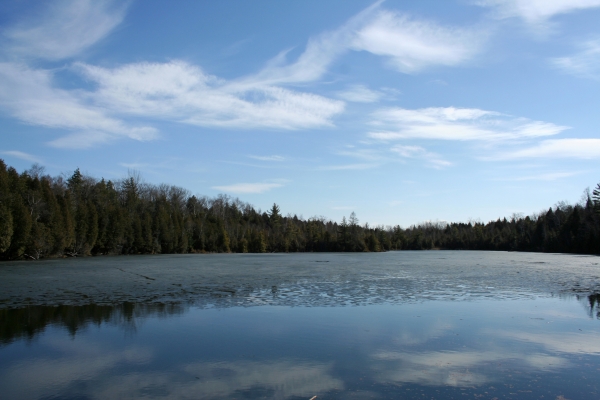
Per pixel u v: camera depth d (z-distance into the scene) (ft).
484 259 257.14
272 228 525.34
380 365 42.91
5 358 45.34
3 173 223.51
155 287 102.32
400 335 54.44
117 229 307.58
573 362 44.29
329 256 318.65
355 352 47.19
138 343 50.70
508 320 63.77
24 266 176.04
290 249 458.09
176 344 50.26
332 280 120.67
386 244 509.76
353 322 61.93
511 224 549.95
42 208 243.40
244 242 428.97
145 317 65.31
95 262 208.03
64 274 137.90
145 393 35.96
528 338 53.36
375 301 81.00
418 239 565.12
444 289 99.86
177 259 250.57
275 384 37.81
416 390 36.52
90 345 49.88
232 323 61.16
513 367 42.60
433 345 50.06
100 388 37.09
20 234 219.20
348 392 36.01
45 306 75.10
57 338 53.01
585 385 37.88
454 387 37.24
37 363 43.73
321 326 59.31
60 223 249.14
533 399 34.78
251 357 45.37
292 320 63.16
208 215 457.27
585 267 177.88
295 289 99.09
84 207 279.08
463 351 47.83
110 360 44.52
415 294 90.99
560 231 384.27
